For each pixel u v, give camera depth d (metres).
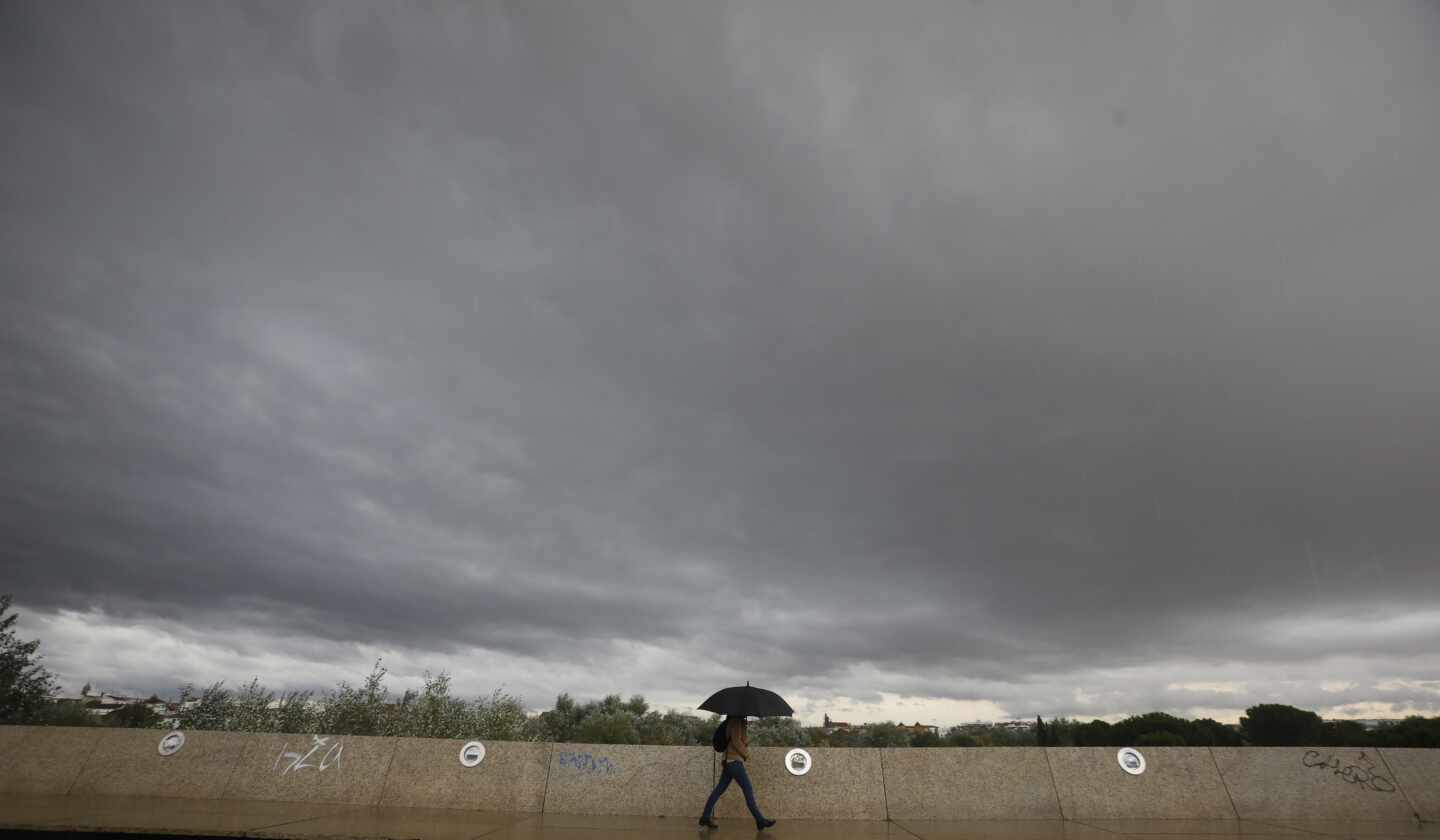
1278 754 12.13
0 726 12.58
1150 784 11.89
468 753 12.40
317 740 12.61
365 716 17.53
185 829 8.73
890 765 12.16
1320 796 11.62
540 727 19.77
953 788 11.91
